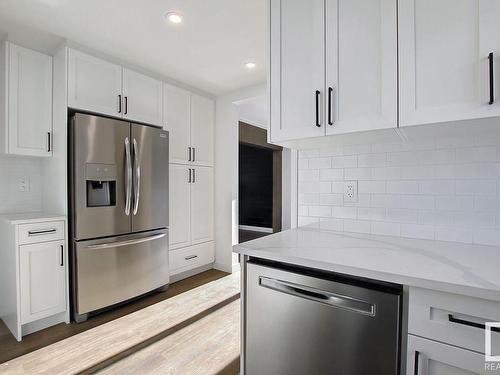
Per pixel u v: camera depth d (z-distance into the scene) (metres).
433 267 0.89
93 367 1.66
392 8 1.07
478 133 1.19
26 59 2.16
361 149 1.52
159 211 2.75
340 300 0.93
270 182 7.05
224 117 3.51
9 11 1.82
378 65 1.10
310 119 1.28
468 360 0.73
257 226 7.27
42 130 2.24
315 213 1.68
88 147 2.21
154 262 2.70
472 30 0.92
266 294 1.12
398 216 1.42
